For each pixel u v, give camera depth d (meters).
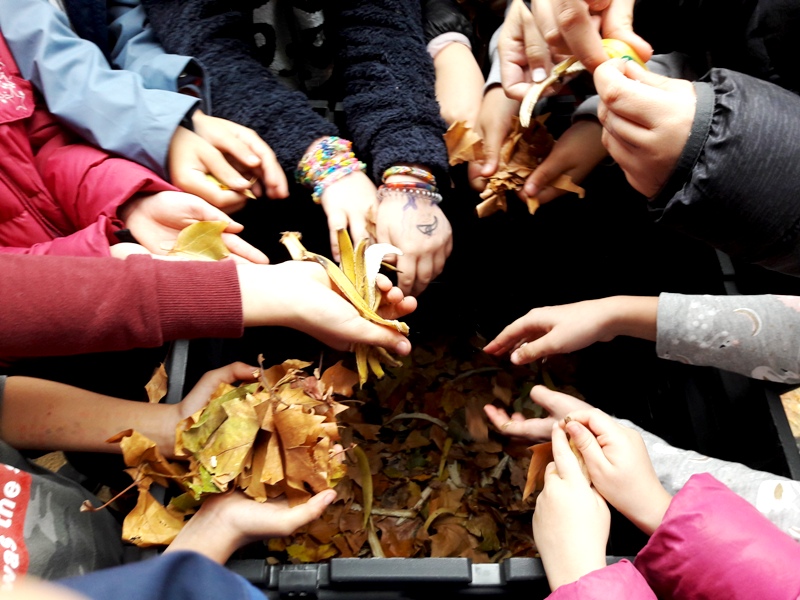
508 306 0.93
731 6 0.68
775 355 0.63
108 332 0.49
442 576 0.51
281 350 0.84
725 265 0.70
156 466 0.52
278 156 0.74
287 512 0.49
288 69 0.91
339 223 0.71
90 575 0.27
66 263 0.49
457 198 0.82
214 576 0.31
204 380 0.58
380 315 0.61
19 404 0.57
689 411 0.73
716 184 0.52
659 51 0.78
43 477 0.52
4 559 0.45
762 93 0.53
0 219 0.68
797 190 0.52
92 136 0.67
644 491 0.55
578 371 0.91
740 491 0.59
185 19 0.76
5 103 0.64
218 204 0.69
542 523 0.55
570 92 0.78
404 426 0.86
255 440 0.51
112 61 0.81
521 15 0.69
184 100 0.67
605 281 0.88
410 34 0.79
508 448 0.83
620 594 0.47
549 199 0.73
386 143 0.73
